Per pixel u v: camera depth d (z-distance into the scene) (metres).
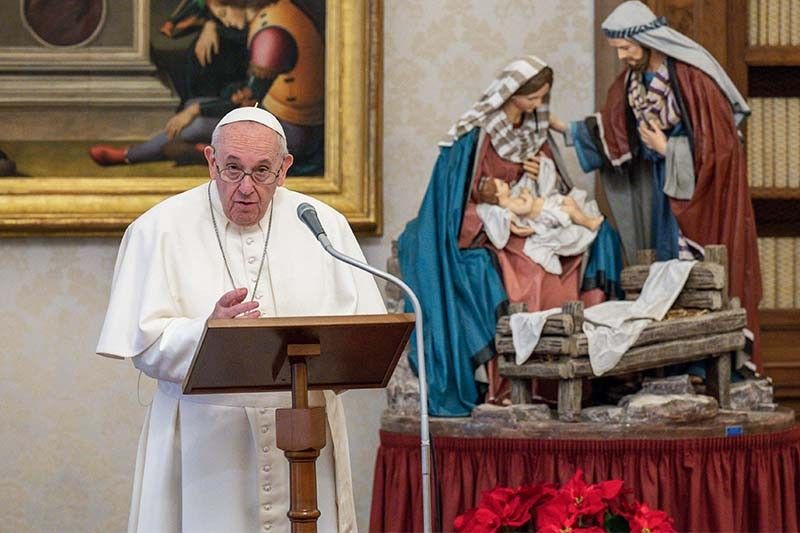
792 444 5.86
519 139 6.30
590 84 7.35
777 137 7.14
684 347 5.82
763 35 7.06
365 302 4.48
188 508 4.24
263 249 4.47
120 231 6.95
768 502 5.72
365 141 7.06
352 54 7.08
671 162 6.18
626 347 5.65
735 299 6.02
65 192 6.91
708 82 6.16
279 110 7.07
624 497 3.93
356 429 7.14
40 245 7.06
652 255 6.29
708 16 6.80
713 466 5.64
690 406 5.64
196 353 3.58
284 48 7.09
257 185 4.24
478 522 3.82
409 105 7.30
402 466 5.85
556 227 6.26
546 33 7.37
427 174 7.29
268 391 3.91
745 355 6.13
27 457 7.02
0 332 7.03
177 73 7.04
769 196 7.09
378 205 7.07
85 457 7.06
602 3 7.20
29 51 6.98
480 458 5.71
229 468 4.26
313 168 7.07
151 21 7.04
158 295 4.26
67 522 7.04
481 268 6.09
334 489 4.36
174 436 4.31
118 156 6.98
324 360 3.76
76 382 7.06
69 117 6.98
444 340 6.04
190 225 4.46
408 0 7.33
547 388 6.16
